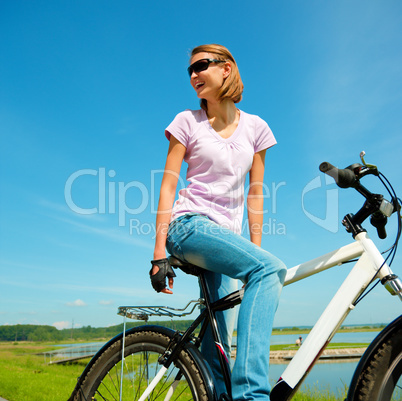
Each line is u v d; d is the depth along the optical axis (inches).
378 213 59.0
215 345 64.3
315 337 56.2
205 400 61.6
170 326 70.4
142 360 70.1
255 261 60.1
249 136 74.5
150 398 65.9
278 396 55.4
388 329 53.9
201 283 68.6
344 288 57.4
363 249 58.2
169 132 73.2
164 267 66.3
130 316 70.4
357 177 58.2
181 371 65.3
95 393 72.4
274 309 58.1
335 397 102.7
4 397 223.5
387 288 55.1
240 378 55.3
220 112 73.5
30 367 551.8
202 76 71.8
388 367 52.9
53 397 222.1
